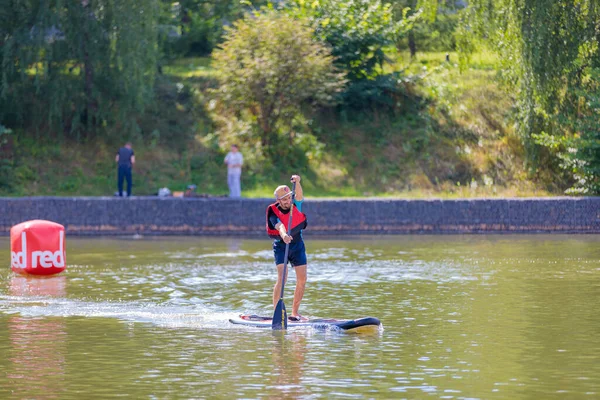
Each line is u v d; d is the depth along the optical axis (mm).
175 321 28750
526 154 69938
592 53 66125
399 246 52562
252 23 73812
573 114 66812
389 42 79062
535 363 22547
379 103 78938
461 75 82562
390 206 61281
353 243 54375
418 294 34281
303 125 76000
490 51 69562
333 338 25906
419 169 73188
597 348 24281
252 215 61094
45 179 69312
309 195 69312
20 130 72750
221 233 60969
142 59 69500
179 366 22375
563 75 66500
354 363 22641
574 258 45938
